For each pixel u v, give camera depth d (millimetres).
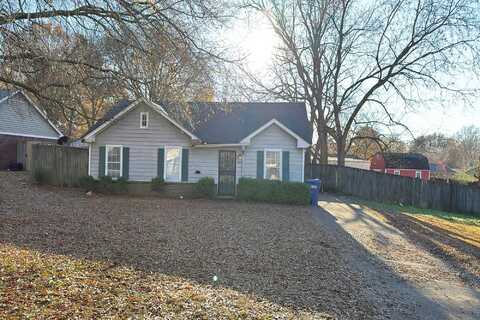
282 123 19828
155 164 19672
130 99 8273
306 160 30766
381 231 13844
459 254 11102
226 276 7449
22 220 10977
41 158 20672
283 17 30000
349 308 6320
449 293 7660
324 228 13367
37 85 7141
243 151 19828
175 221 12742
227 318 5328
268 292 6723
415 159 45719
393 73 29453
